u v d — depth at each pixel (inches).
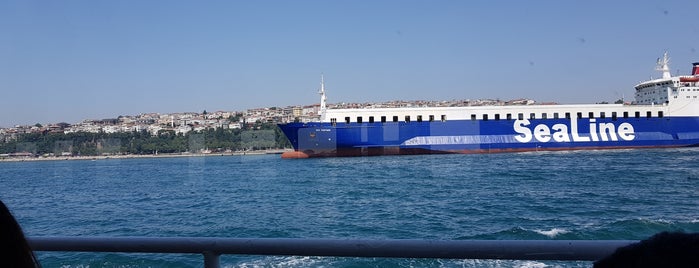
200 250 109.2
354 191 1429.6
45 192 1796.3
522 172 1883.6
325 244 103.0
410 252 100.0
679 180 1497.3
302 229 855.7
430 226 830.5
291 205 1182.3
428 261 427.5
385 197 1272.1
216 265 110.1
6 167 3430.1
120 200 1466.5
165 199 1439.5
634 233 690.8
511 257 95.9
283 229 862.5
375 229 826.8
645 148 3250.5
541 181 1551.4
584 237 681.0
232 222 960.3
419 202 1147.3
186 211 1161.4
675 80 3302.2
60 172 2817.4
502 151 3147.1
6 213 72.2
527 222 820.6
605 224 763.4
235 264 448.1
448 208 1034.1
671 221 762.8
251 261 454.0
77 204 1416.1
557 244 93.4
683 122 3287.4
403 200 1196.5
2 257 69.9
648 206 986.1
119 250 114.3
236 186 1723.7
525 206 1024.9
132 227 968.3
